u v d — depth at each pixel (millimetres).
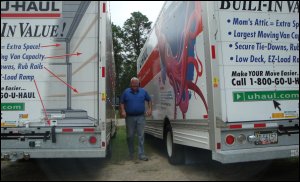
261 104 5934
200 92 6156
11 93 6328
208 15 5824
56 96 6363
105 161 8336
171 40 7809
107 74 7449
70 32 6398
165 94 8461
